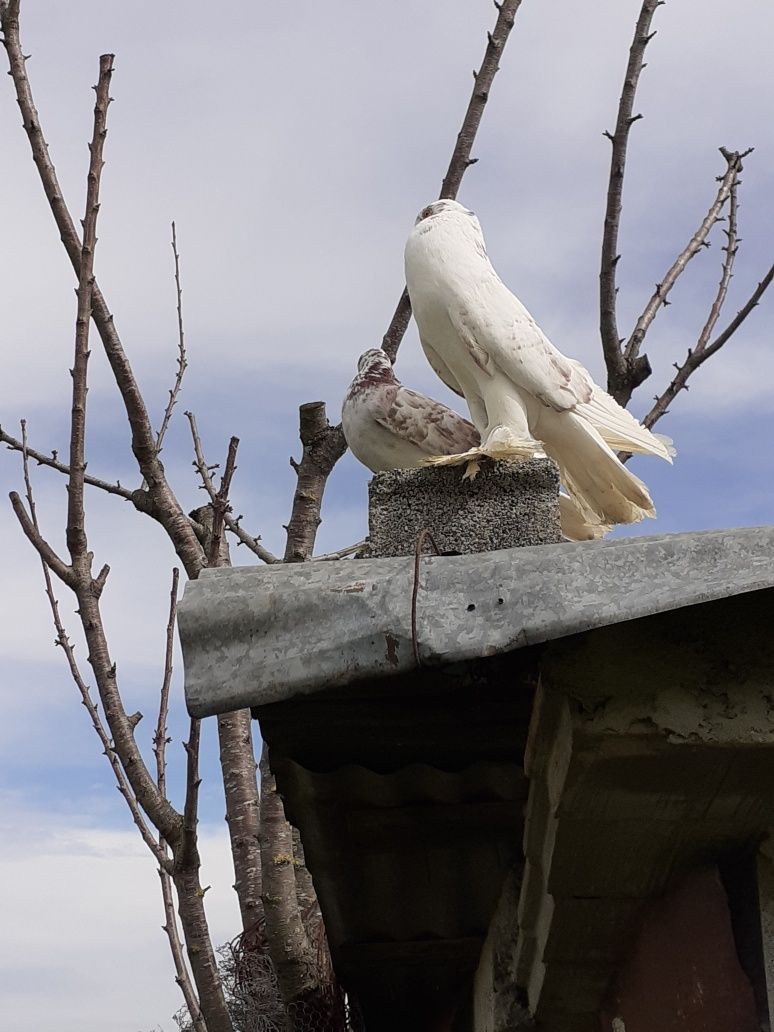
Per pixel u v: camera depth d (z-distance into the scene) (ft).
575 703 7.28
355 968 11.89
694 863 8.23
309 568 7.12
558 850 8.11
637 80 17.38
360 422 12.21
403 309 16.40
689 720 7.23
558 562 6.56
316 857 10.08
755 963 7.76
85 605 14.51
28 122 14.96
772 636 7.35
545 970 9.12
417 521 9.46
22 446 15.46
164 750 15.37
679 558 6.51
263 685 6.62
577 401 10.84
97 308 15.07
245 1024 15.07
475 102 16.56
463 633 6.46
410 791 9.22
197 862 13.79
